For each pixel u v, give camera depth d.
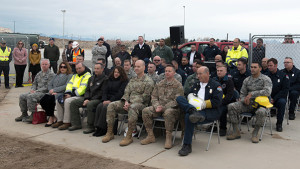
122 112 5.57
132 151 4.77
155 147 4.98
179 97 4.78
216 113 4.91
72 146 5.02
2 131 5.91
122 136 5.67
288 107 7.21
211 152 4.71
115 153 4.66
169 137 4.96
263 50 8.47
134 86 5.50
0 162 4.22
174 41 10.19
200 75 4.98
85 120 6.91
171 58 9.68
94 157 4.47
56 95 6.38
